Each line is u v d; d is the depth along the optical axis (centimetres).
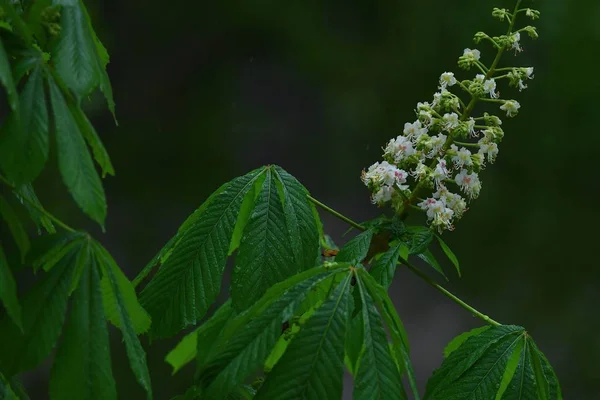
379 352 253
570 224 2162
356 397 245
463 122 326
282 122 2475
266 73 2483
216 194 310
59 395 235
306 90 2495
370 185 330
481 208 2172
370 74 2459
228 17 2438
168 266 297
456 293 2178
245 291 287
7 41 238
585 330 2055
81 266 244
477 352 295
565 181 2195
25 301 239
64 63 237
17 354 236
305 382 245
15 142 227
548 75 2178
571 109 2180
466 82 336
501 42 330
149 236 2159
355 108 2453
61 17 242
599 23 2123
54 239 246
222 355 256
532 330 2086
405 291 2195
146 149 2306
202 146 2373
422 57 2405
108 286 274
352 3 2464
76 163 226
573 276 2130
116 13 2353
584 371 1992
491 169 2209
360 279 268
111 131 2292
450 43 2361
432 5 2400
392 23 2459
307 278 269
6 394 229
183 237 301
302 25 2472
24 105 229
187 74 2445
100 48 271
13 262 242
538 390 299
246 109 2459
